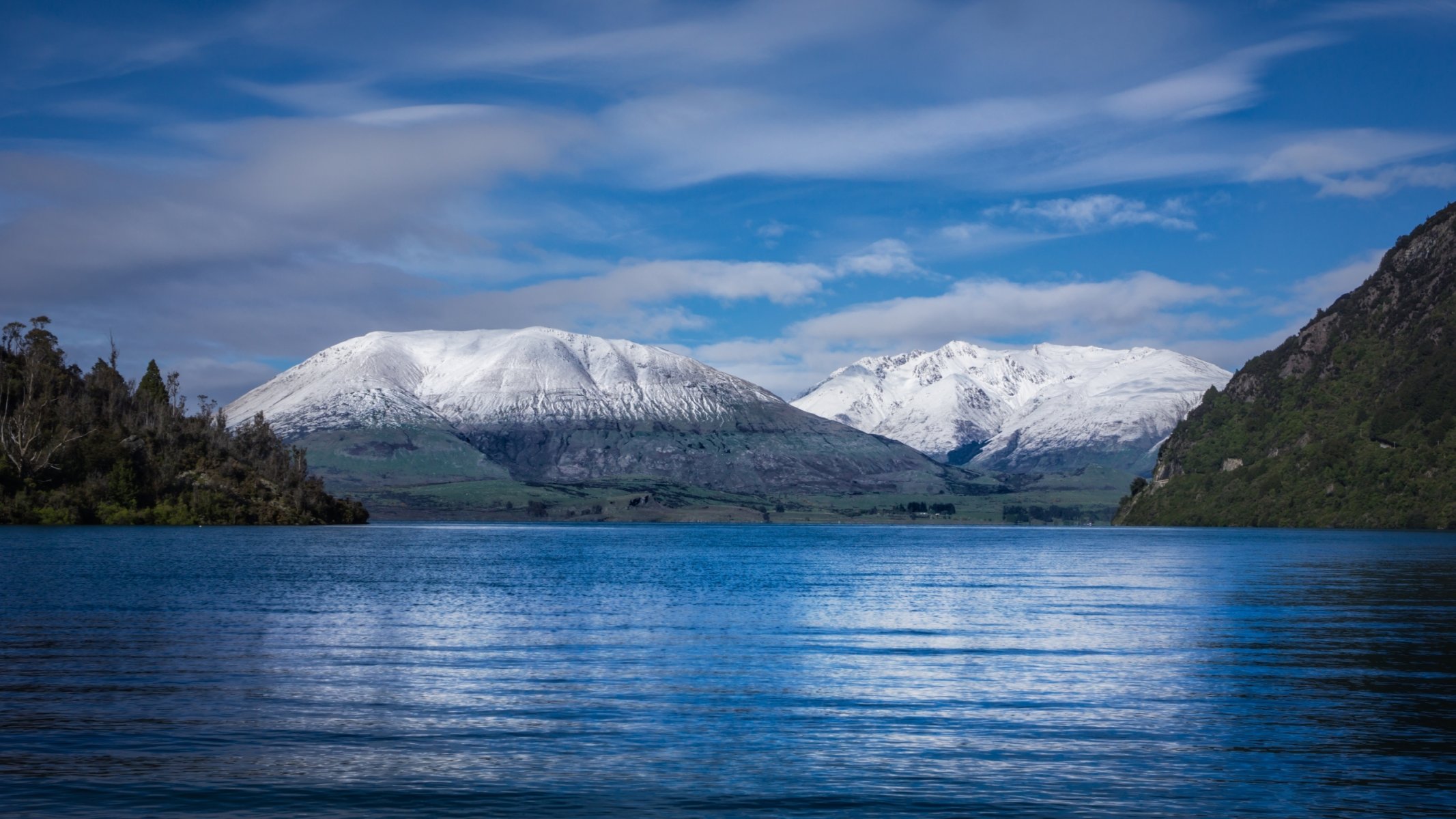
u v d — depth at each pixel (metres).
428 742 38.03
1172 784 33.31
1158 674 51.53
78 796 31.86
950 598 95.88
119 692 45.97
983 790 32.66
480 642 63.38
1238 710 43.25
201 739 38.16
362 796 32.06
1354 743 37.91
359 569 134.75
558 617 77.88
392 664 54.25
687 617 78.31
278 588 100.75
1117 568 146.62
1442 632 67.19
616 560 171.75
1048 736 38.97
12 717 41.12
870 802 31.66
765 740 38.47
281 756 36.16
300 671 51.88
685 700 45.12
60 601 85.00
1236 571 135.88
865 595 99.31
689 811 30.92
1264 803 31.56
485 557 176.75
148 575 113.25
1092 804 31.52
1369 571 132.75
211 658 55.69
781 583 117.00
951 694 46.53
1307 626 71.00
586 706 43.97
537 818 30.30
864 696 46.09
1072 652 58.97
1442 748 37.25
